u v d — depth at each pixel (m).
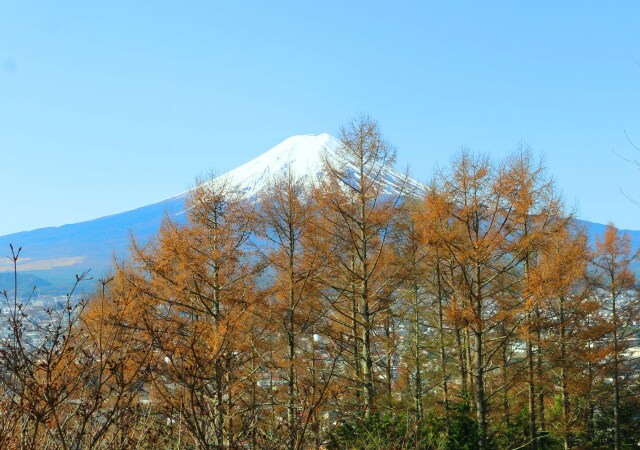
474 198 14.30
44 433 3.69
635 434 23.31
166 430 3.80
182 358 3.61
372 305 17.23
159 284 12.71
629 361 21.92
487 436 14.83
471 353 19.02
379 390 17.94
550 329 16.17
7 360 3.22
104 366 3.43
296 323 15.37
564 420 20.08
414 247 17.14
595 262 20.47
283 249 15.31
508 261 15.18
